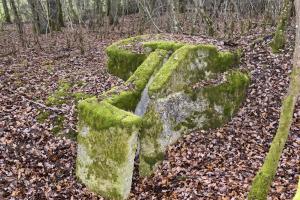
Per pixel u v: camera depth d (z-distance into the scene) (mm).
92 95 11922
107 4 26062
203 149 9875
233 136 10250
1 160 9547
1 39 21109
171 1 15727
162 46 11555
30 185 8984
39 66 15289
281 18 13188
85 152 9180
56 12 22578
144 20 22031
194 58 10609
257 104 11227
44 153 9961
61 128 10727
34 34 20266
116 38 21219
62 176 9414
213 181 8688
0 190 8719
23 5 26484
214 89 10672
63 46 19062
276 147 6473
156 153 9531
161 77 9773
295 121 10148
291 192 7863
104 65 14656
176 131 10156
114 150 8547
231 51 12367
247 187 8281
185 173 9164
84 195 8992
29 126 10758
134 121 8312
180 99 10141
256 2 21406
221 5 20875
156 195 8703
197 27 18984
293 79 6039
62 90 12492
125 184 8633
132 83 10031
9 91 12547
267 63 12773
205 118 10617
